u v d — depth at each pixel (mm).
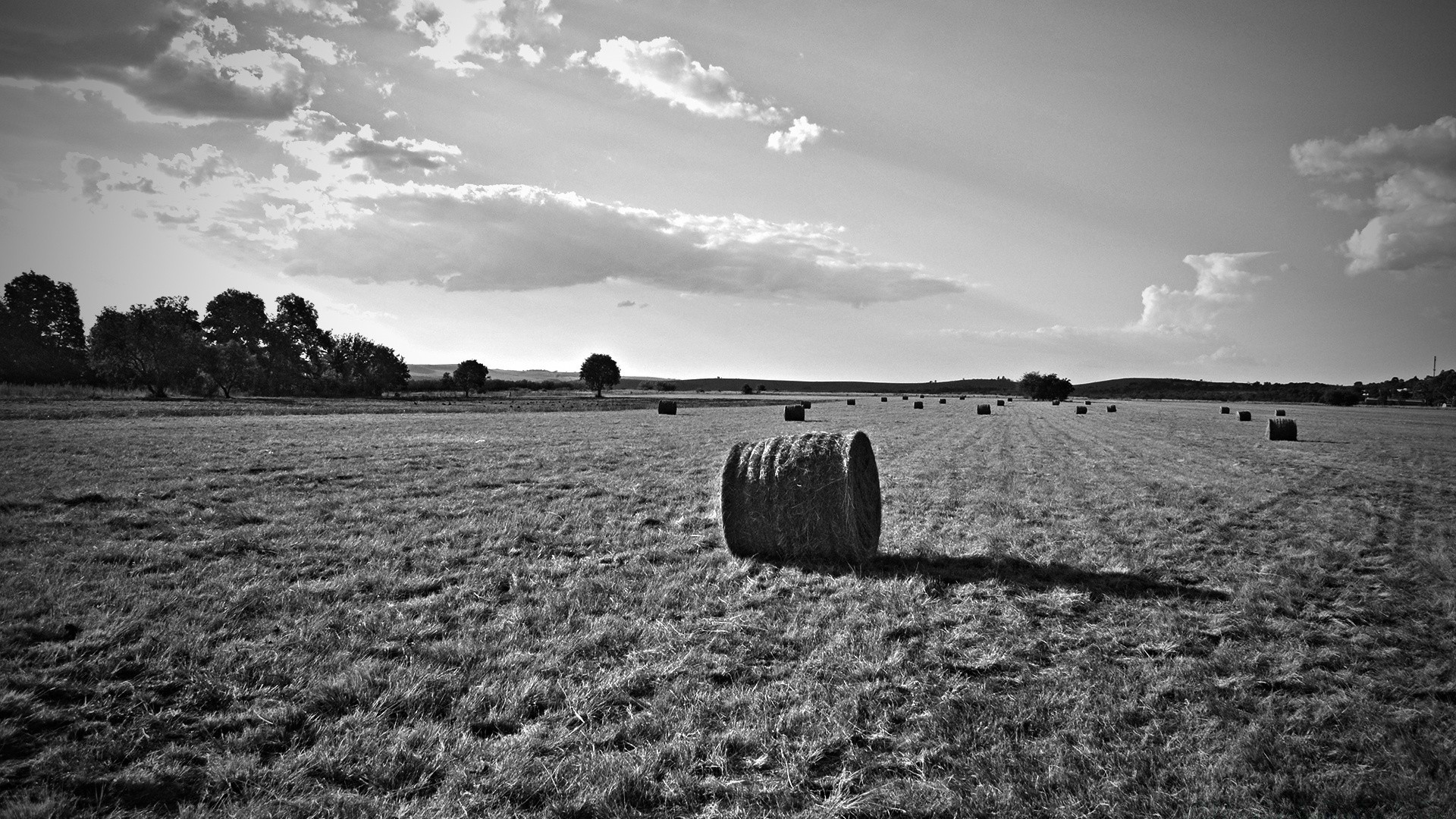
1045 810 3965
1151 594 7949
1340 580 8602
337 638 6180
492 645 6055
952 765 4391
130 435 23328
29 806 3771
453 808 3879
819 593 7797
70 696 5078
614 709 5031
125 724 4727
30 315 89750
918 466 19625
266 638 6156
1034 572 8805
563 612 6984
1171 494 15148
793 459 9305
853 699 5113
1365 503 14250
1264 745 4613
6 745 4418
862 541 9695
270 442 22062
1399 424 51625
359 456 18938
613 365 122562
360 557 8898
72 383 75750
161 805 3951
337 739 4543
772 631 6484
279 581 7852
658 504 13000
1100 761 4426
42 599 6922
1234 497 14805
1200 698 5309
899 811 3936
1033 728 4863
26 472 14594
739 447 9750
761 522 9227
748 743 4551
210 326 103000
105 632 6129
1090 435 33906
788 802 3969
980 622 6859
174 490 13086
